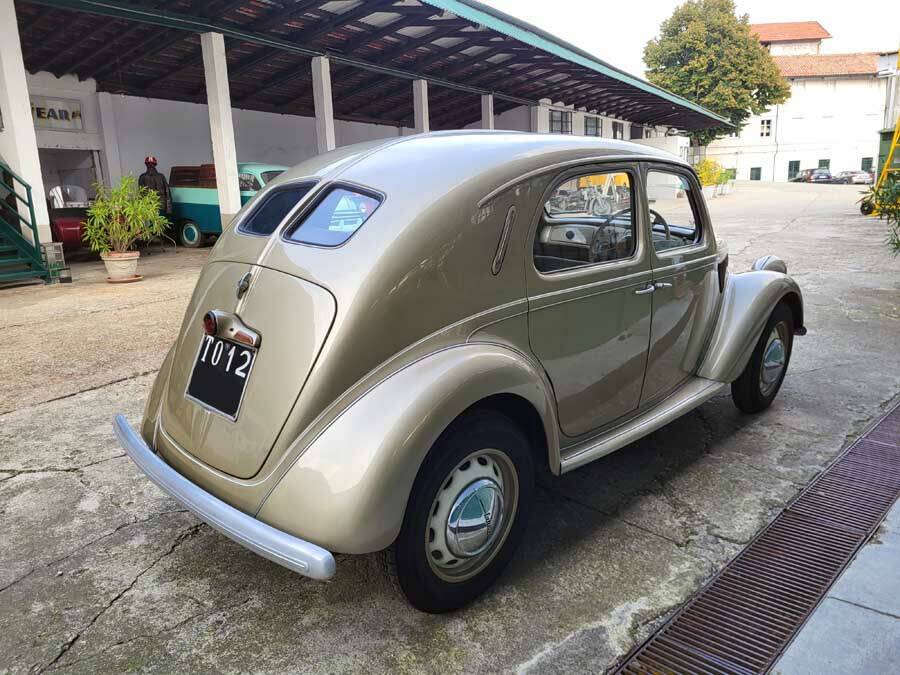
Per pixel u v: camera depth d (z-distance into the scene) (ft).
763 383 13.17
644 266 9.71
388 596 7.99
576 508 9.98
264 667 6.84
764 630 7.27
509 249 7.74
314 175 8.45
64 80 44.37
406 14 39.27
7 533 9.42
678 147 105.29
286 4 35.88
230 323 7.46
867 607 7.45
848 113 172.14
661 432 12.72
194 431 7.61
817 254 33.27
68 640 7.27
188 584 8.27
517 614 7.61
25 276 29.66
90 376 16.29
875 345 17.71
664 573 8.33
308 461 6.52
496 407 7.92
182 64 45.03
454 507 7.19
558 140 8.84
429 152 8.05
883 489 10.25
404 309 6.93
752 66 121.19
